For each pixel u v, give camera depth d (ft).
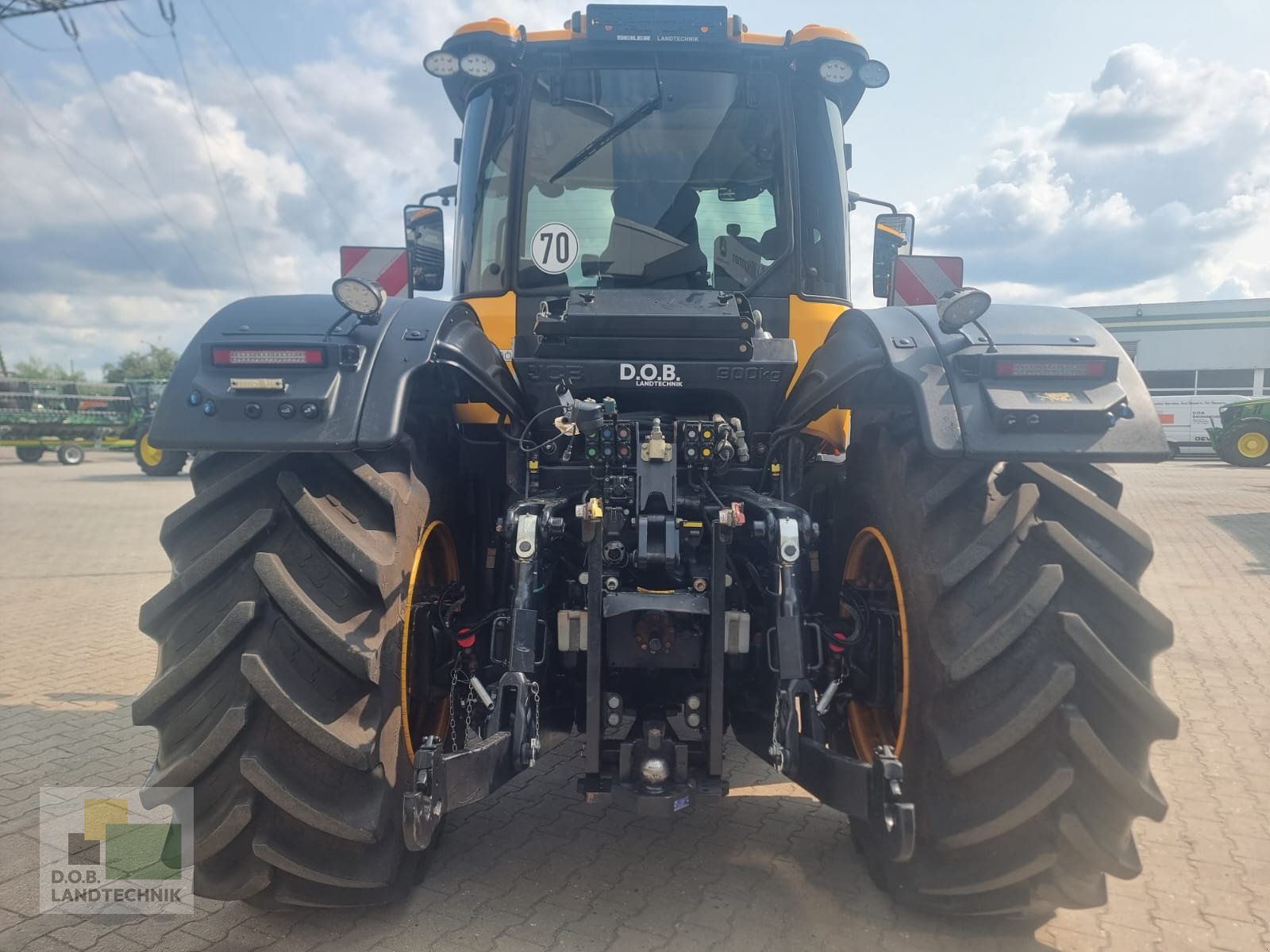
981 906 7.79
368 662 7.20
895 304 14.42
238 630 7.09
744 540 9.39
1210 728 14.21
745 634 8.54
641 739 8.16
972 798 7.23
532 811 10.90
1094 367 7.61
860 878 9.23
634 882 9.15
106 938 8.23
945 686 7.23
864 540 9.34
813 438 11.16
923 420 7.48
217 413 7.47
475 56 11.11
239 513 7.65
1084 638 6.80
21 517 41.19
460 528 10.22
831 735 9.40
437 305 8.78
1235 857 10.07
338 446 7.38
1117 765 6.79
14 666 17.58
